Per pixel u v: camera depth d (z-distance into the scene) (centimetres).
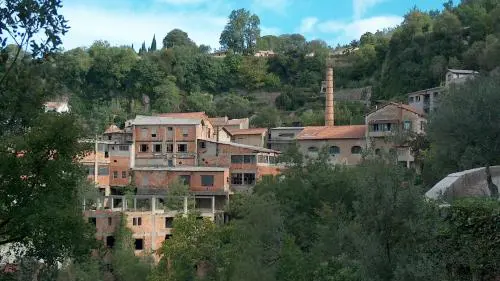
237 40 18950
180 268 4219
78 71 13288
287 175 4122
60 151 1841
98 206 6206
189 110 13325
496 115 3080
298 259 2691
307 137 8625
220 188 7231
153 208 6119
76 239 1914
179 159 8188
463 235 1705
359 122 10719
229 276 3422
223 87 15912
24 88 1549
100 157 7719
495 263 1667
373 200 1521
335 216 2769
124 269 4850
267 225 3153
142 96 14100
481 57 9619
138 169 7469
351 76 14950
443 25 11844
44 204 1797
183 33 19475
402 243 1504
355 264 1644
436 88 9469
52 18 1453
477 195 2408
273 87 15675
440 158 4116
